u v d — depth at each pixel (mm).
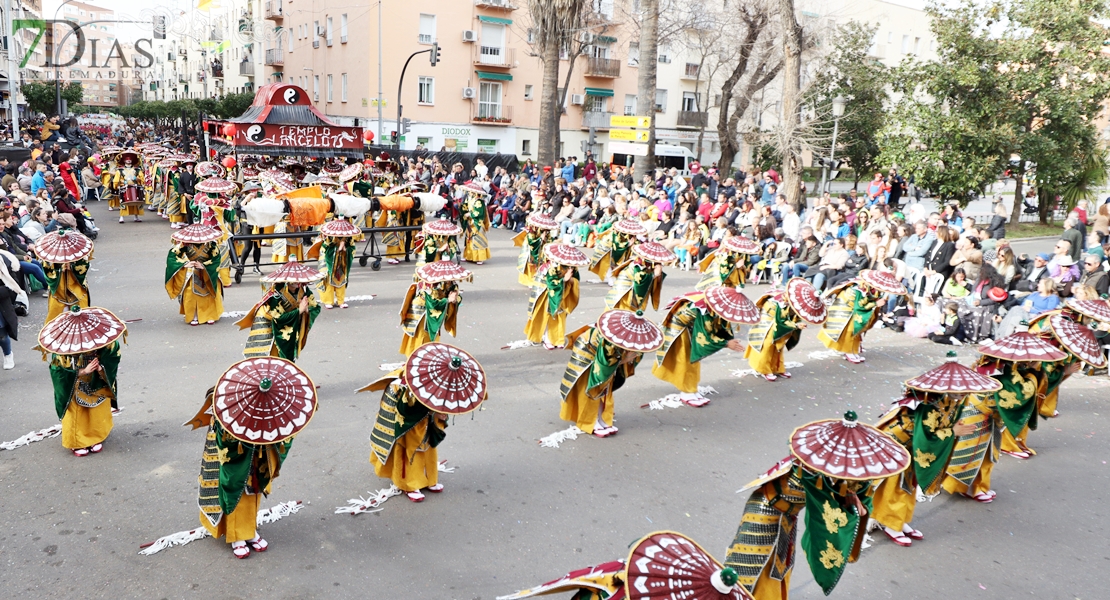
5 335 9797
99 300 13727
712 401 10109
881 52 49844
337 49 44250
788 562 5348
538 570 6121
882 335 13898
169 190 22344
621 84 48438
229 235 15117
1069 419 10078
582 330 8570
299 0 47938
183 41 58062
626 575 3861
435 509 6980
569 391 8539
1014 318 12680
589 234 20312
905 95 26250
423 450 7016
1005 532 7109
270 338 9148
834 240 16344
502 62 44250
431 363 6555
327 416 8891
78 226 19531
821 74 32281
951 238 14211
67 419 7508
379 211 17047
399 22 41312
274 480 7324
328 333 12250
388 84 41781
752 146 38812
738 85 37062
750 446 8719
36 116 52688
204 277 12141
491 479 7609
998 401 7496
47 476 7199
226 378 5750
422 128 42844
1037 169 25344
